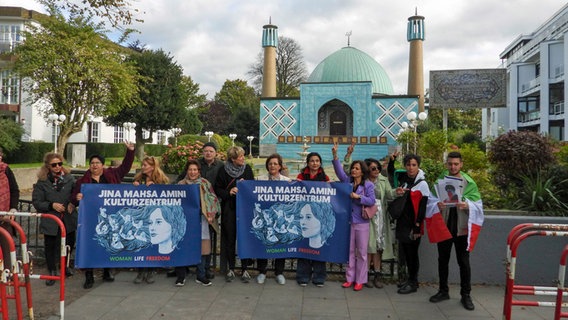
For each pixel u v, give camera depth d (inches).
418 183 217.9
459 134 1222.9
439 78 687.1
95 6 406.6
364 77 1811.0
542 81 1465.3
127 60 1201.4
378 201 232.8
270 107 1481.3
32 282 235.0
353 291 227.1
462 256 208.2
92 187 223.9
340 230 232.5
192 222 230.8
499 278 240.8
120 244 225.0
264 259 239.8
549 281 236.4
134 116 1266.0
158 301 207.6
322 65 1892.2
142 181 241.1
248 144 1940.2
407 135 667.4
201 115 2359.7
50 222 230.5
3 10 1164.5
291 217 236.7
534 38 1755.7
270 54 1771.7
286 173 276.4
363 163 233.9
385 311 199.0
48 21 800.9
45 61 780.6
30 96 958.4
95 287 227.6
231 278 238.8
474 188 207.3
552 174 287.7
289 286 233.6
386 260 250.7
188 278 244.1
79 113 872.3
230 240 237.0
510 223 239.5
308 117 1453.0
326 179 244.5
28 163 989.8
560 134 1435.8
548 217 239.3
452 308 204.7
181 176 253.6
